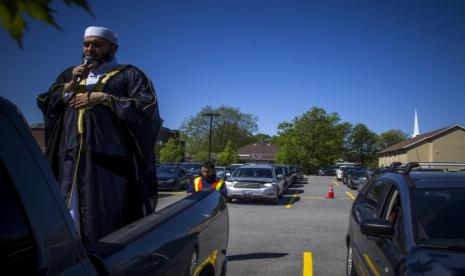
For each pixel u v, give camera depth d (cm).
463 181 409
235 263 708
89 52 264
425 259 307
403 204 383
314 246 852
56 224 145
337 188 2908
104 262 171
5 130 134
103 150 244
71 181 239
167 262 223
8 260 125
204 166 794
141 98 250
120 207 244
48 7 91
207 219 315
